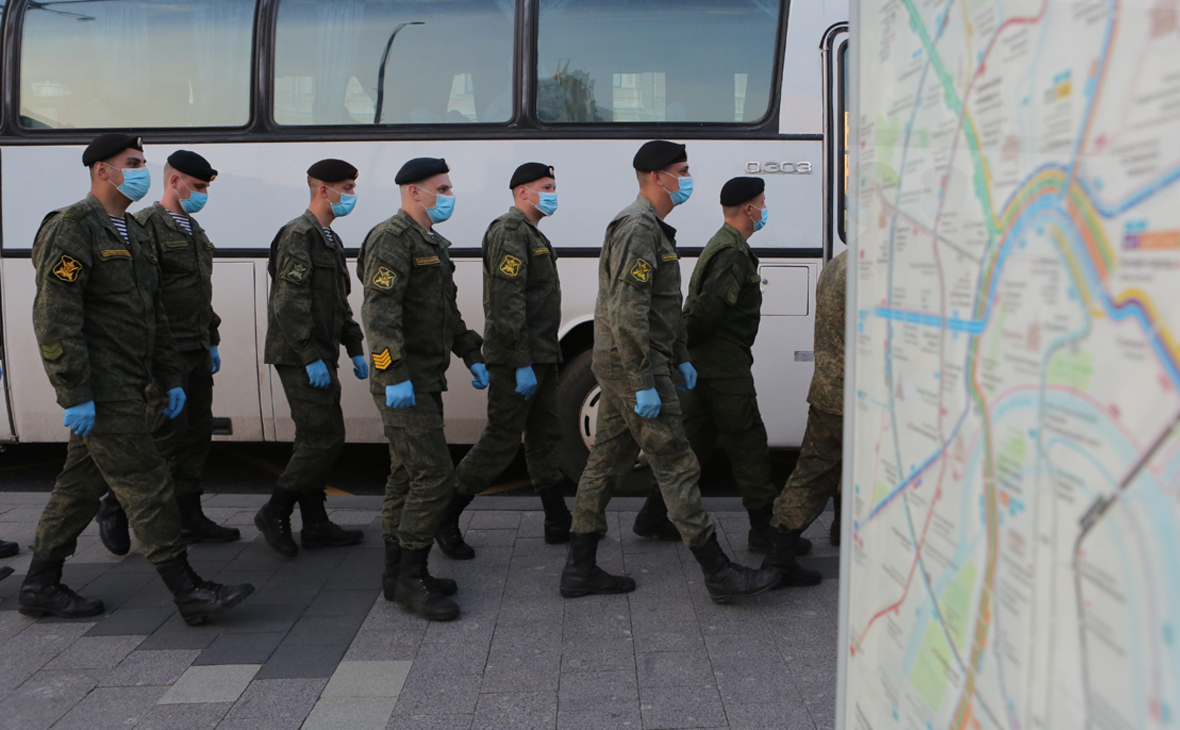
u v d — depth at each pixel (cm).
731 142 519
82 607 351
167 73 550
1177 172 55
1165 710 56
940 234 87
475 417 557
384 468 639
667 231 361
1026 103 71
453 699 284
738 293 394
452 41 536
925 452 91
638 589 377
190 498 444
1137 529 59
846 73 517
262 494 577
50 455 696
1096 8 63
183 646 325
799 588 378
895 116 98
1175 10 55
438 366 363
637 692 287
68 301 313
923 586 93
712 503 501
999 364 76
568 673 301
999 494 76
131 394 332
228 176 547
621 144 526
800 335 522
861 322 110
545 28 530
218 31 547
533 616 350
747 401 413
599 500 366
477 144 534
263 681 297
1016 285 73
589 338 541
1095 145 63
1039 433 70
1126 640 60
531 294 423
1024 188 72
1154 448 57
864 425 110
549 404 432
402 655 316
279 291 407
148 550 334
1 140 556
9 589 383
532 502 504
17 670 308
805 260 518
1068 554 66
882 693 105
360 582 391
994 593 77
